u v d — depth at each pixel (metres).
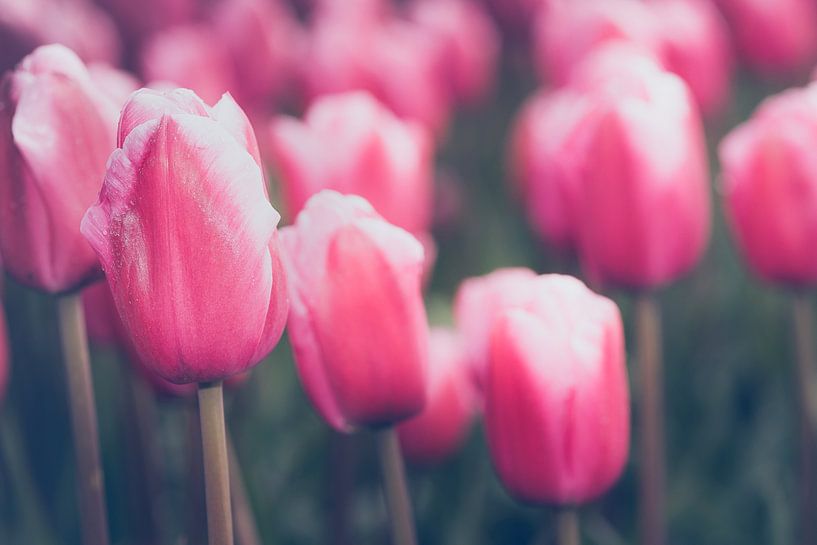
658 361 0.82
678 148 0.71
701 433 0.87
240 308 0.56
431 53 1.10
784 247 0.73
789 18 1.09
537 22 1.25
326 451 0.84
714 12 1.11
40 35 0.80
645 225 0.71
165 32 1.03
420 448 0.76
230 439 0.68
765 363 0.90
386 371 0.62
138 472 0.77
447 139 1.20
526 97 1.37
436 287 1.03
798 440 0.77
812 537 0.78
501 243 1.00
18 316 0.83
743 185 0.73
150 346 0.56
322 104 0.78
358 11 1.18
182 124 0.54
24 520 0.78
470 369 0.69
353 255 0.61
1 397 0.67
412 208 0.78
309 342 0.62
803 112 0.72
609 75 0.77
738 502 0.84
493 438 0.63
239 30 0.98
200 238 0.55
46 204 0.60
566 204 0.74
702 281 0.98
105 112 0.60
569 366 0.62
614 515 0.86
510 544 0.84
